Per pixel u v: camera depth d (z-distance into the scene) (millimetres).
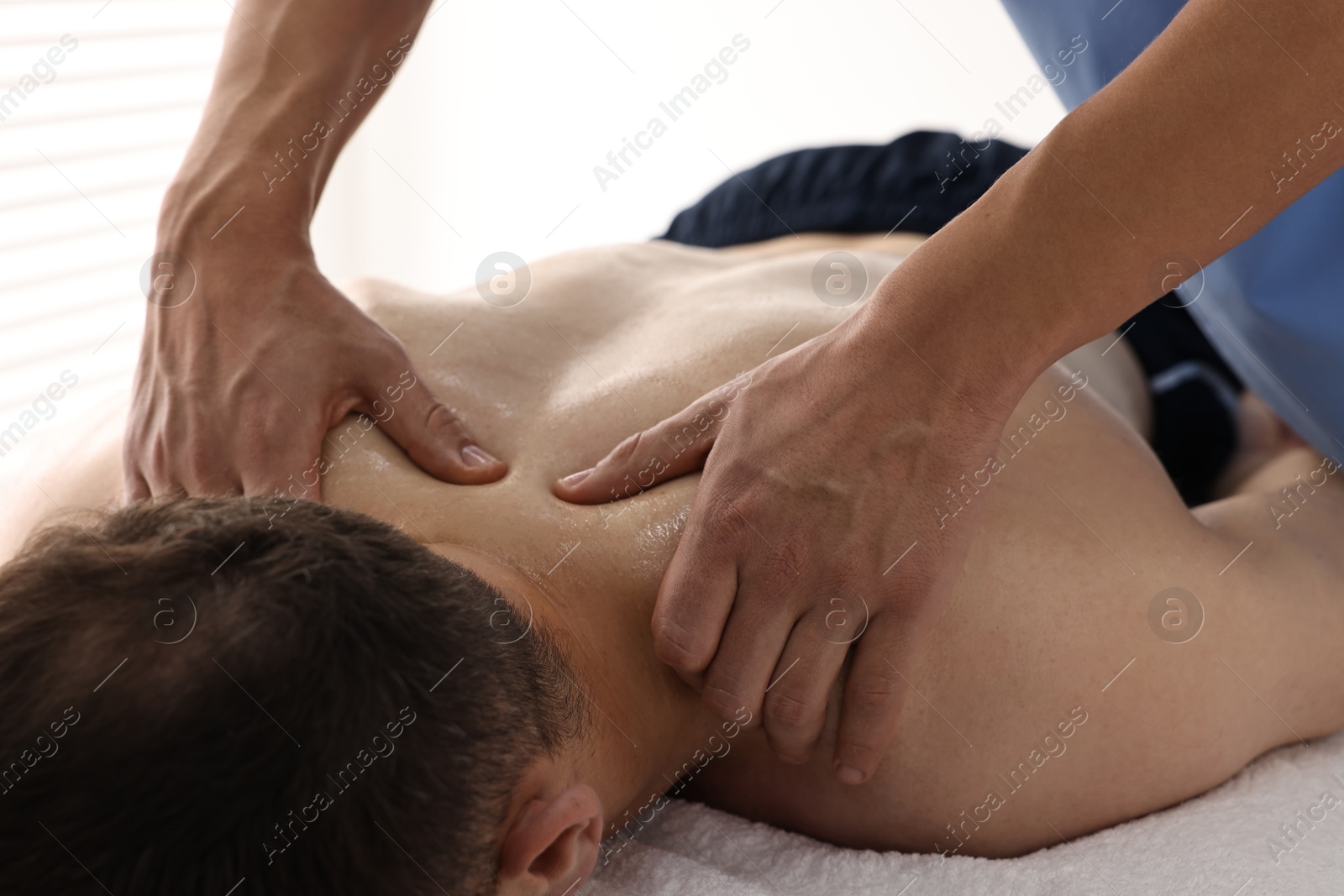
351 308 749
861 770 614
